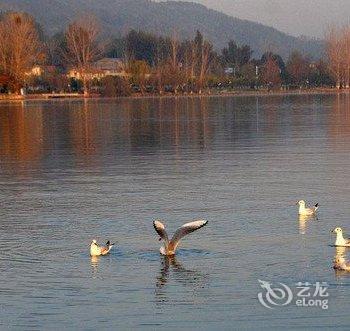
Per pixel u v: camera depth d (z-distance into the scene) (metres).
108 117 79.81
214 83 177.00
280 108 94.94
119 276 19.11
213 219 24.95
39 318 16.67
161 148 47.53
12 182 34.19
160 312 16.88
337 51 185.62
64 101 125.94
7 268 19.91
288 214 25.50
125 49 186.12
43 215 26.30
